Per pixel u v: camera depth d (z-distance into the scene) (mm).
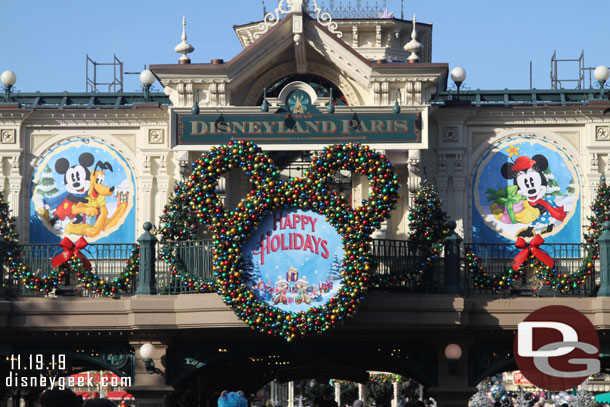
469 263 26047
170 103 30406
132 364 26234
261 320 23656
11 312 25469
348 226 23953
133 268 25953
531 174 29078
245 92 29094
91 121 29500
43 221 29266
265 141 27328
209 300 24500
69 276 26484
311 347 25641
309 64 29000
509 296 26109
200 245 25453
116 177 29422
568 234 28859
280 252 24016
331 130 27281
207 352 26203
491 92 29938
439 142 29203
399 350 26375
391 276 25016
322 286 23875
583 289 26750
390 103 28328
